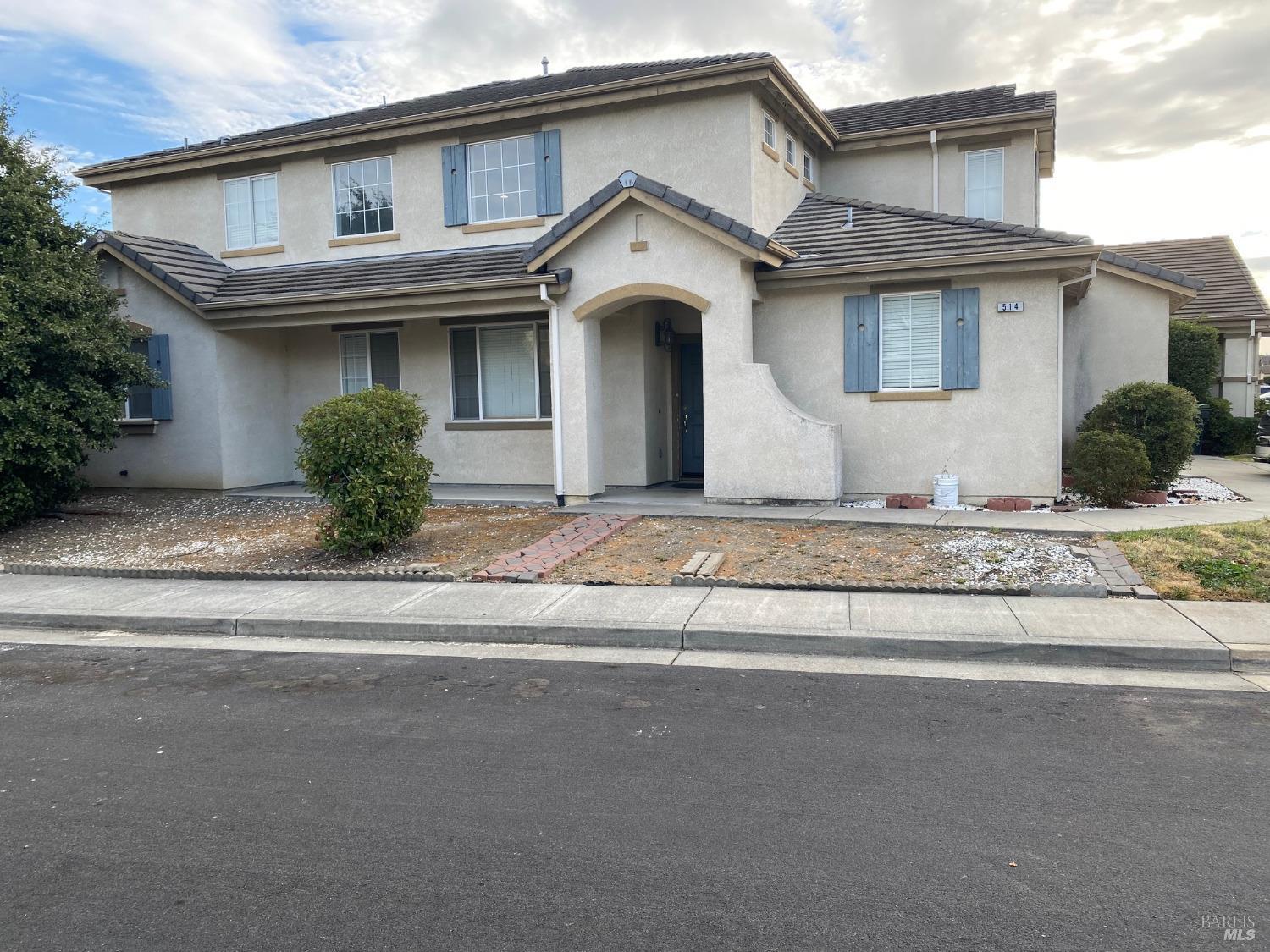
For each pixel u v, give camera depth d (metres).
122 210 18.78
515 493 14.90
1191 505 12.31
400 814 4.53
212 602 9.11
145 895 3.83
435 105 17.67
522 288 13.56
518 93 16.97
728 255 12.62
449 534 11.82
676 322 15.81
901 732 5.44
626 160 14.74
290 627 8.30
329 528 10.57
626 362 14.96
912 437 13.03
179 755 5.43
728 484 13.02
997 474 12.65
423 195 16.27
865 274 12.72
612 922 3.53
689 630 7.39
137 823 4.53
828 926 3.46
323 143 16.58
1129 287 15.75
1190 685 6.18
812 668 6.77
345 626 8.16
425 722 5.87
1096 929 3.41
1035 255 11.86
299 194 17.17
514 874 3.91
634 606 8.16
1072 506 12.38
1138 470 11.94
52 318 12.88
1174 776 4.74
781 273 13.07
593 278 13.34
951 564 9.07
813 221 14.79
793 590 8.52
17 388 12.59
